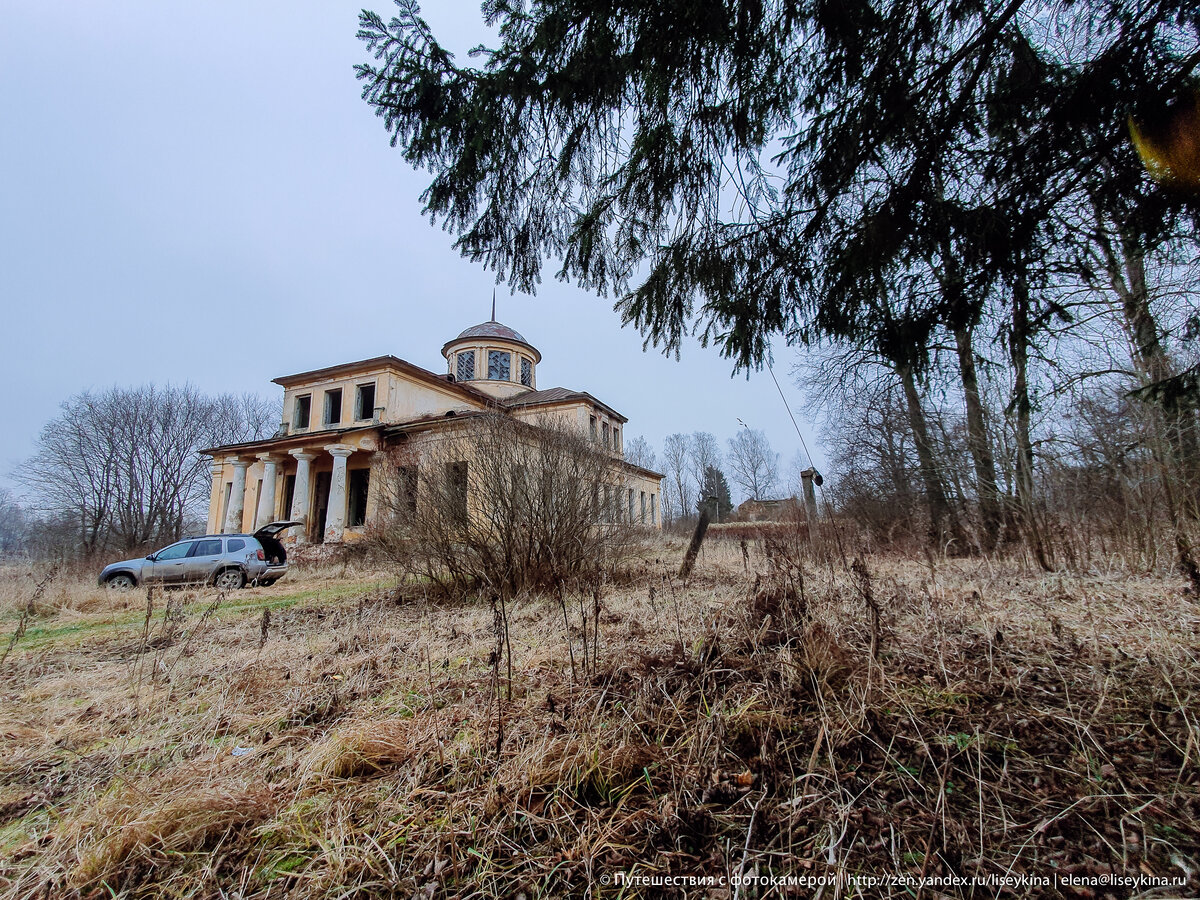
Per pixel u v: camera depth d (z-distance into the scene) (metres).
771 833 1.45
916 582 4.91
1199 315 3.38
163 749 2.34
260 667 3.53
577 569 6.80
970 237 2.64
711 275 3.43
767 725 1.98
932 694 2.21
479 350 28.62
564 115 2.76
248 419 37.75
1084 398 5.16
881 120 2.59
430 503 7.09
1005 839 1.35
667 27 2.36
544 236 3.38
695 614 4.02
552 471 7.09
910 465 8.80
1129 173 2.38
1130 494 5.13
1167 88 2.15
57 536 28.88
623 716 2.17
